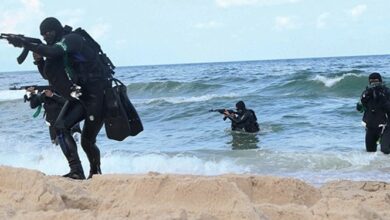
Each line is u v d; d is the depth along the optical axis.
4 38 4.87
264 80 29.84
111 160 9.56
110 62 5.40
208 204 3.37
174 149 11.02
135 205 3.46
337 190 5.05
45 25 5.20
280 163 8.91
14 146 11.54
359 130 12.86
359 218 3.16
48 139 12.77
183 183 3.55
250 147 10.92
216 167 8.84
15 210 3.28
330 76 26.64
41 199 3.42
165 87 27.84
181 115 17.62
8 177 3.79
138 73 67.69
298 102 19.80
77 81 5.05
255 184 4.00
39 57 5.45
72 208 3.46
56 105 5.94
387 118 9.16
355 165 8.60
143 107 19.75
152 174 4.18
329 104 18.75
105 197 3.68
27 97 6.49
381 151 9.03
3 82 55.31
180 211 3.15
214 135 12.89
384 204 3.97
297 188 3.97
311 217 3.23
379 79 9.23
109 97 5.24
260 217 3.13
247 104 19.80
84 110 5.28
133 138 12.91
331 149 10.26
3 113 20.86
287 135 12.52
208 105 19.67
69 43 4.95
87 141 5.46
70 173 5.38
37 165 9.27
